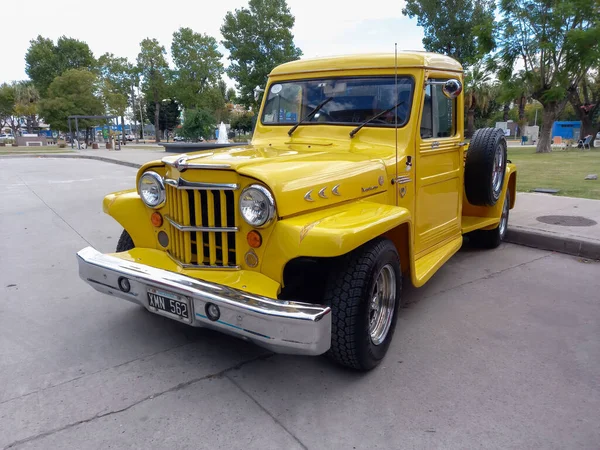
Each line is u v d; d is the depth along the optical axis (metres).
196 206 2.82
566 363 3.11
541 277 4.83
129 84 72.75
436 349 3.30
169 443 2.34
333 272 2.78
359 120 3.76
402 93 3.60
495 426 2.47
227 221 2.81
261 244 2.70
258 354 3.23
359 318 2.72
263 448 2.30
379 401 2.69
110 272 2.98
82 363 3.10
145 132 98.12
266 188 2.58
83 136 77.44
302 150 3.52
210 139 31.20
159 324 3.69
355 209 2.96
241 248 2.79
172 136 84.31
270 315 2.37
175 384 2.85
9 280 4.72
